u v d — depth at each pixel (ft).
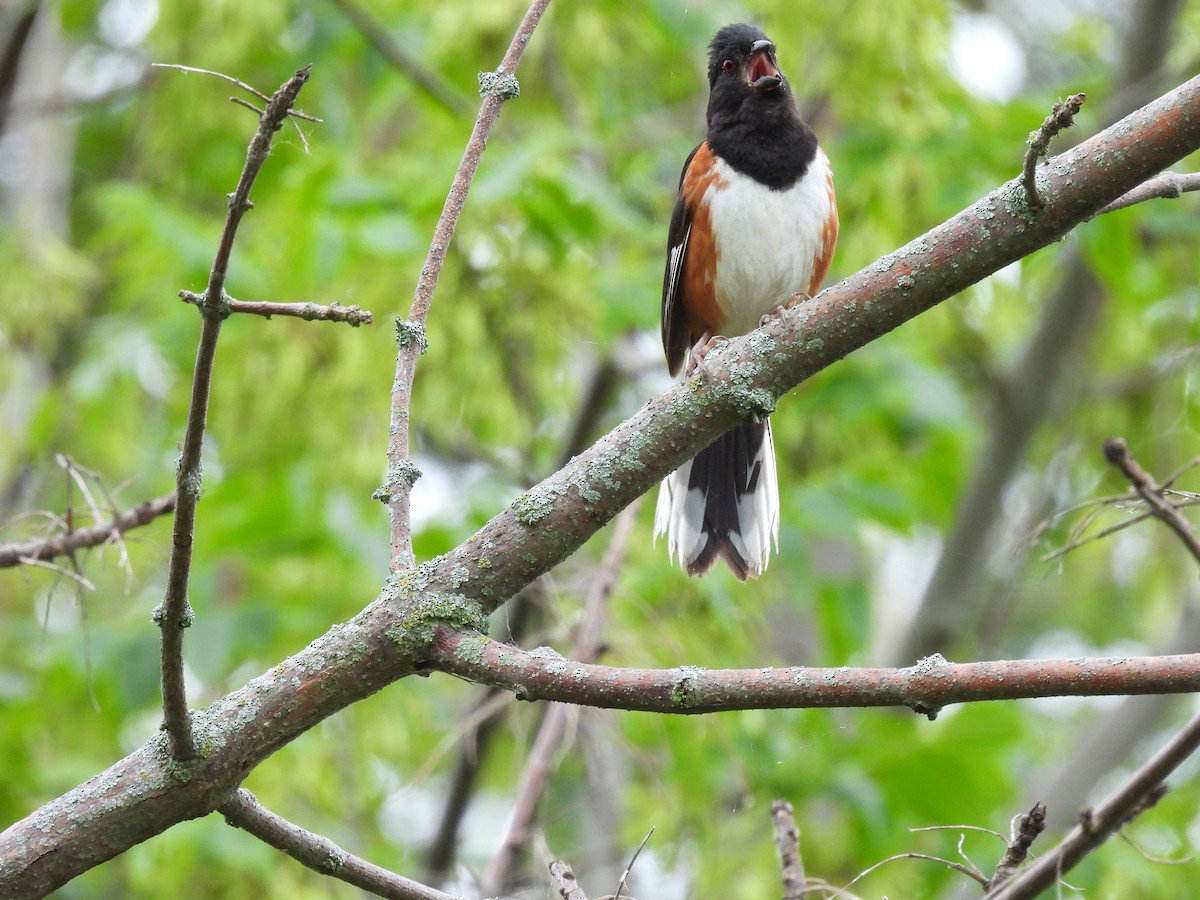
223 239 11.95
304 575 37.40
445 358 36.35
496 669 13.87
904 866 34.76
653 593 34.55
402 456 15.58
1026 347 46.01
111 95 46.65
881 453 43.93
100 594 42.78
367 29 38.29
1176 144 14.28
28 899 13.64
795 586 37.70
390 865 35.14
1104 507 20.06
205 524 37.06
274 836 14.69
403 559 14.92
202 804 14.03
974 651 46.44
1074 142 40.60
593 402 40.11
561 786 40.88
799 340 15.17
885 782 35.24
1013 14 56.95
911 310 15.05
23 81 50.72
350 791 35.76
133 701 34.32
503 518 14.87
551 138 36.40
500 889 24.06
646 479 15.10
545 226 36.01
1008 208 14.74
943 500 48.44
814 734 36.73
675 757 35.55
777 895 33.71
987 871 33.45
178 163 47.26
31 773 35.24
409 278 36.32
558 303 36.86
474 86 42.29
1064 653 57.62
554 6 40.19
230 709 14.23
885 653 47.29
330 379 36.55
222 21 42.47
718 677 13.30
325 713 14.35
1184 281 45.14
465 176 16.16
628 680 13.44
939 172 39.01
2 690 36.73
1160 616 44.32
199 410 12.51
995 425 45.70
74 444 45.44
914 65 40.04
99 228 57.72
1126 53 44.06
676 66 44.98
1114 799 16.76
